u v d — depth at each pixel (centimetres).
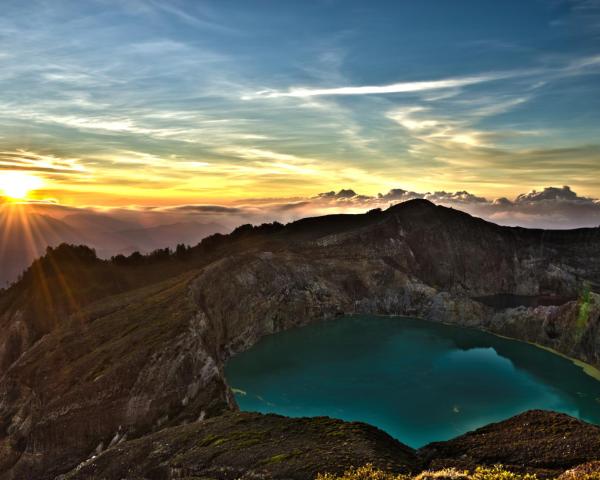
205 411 6712
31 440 6812
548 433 3650
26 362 9088
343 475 3198
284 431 4444
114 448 5141
